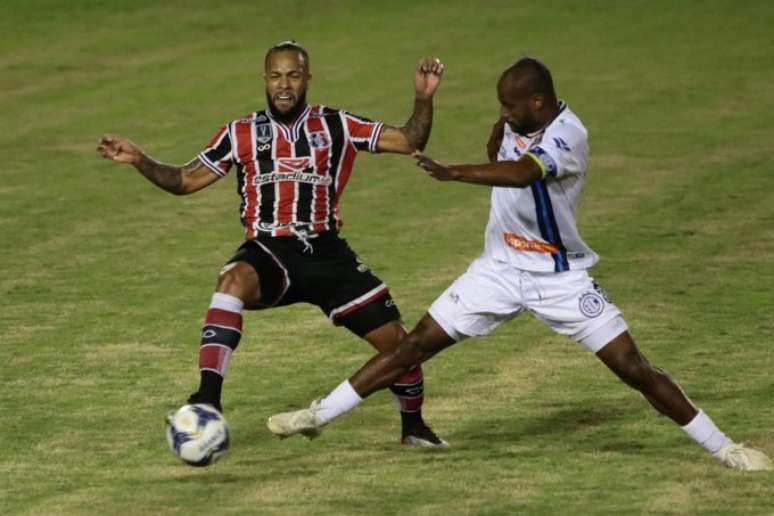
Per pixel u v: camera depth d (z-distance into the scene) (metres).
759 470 20.77
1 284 35.22
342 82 70.88
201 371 21.19
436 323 21.31
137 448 22.30
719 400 24.91
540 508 19.17
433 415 24.33
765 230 41.59
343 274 22.28
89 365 27.64
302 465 21.39
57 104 65.81
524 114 20.61
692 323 31.08
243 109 64.31
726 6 91.31
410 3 93.69
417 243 40.38
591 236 41.09
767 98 66.06
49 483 20.52
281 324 30.97
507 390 25.83
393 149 22.31
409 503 19.44
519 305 21.25
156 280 35.69
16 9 88.25
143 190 48.16
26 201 46.31
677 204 45.59
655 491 19.88
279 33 84.88
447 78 71.81
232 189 48.41
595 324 20.91
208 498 19.75
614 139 57.41
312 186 22.17
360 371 21.34
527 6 92.44
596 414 24.17
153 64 75.88
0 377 26.75
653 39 81.88
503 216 21.08
